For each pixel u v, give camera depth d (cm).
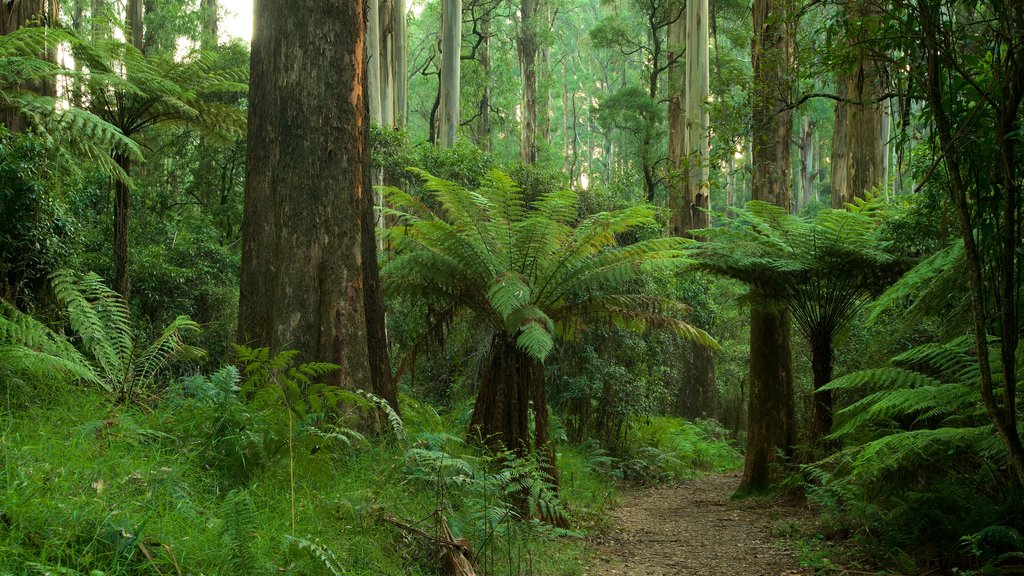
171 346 578
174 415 445
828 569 484
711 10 2442
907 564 451
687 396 2041
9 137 711
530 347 591
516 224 670
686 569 540
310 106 590
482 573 417
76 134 845
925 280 575
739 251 864
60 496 287
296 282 573
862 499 549
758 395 980
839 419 701
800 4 534
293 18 595
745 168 804
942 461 494
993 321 448
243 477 400
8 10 978
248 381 448
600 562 564
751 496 943
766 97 730
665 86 3300
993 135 283
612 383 1287
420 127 4006
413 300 722
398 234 700
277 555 321
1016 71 252
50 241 669
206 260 1496
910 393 486
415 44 3991
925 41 283
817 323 885
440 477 459
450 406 1177
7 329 480
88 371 490
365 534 383
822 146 4497
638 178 2666
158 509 310
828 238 830
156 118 1195
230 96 1864
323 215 584
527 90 2933
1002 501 445
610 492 946
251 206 604
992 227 280
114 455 357
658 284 1395
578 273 693
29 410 420
